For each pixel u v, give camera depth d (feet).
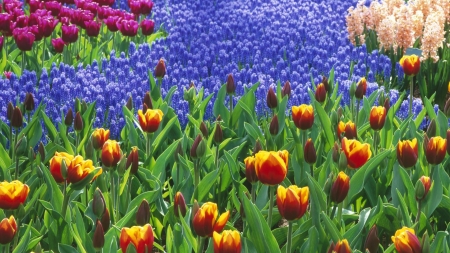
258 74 20.81
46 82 18.80
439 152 11.26
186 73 21.02
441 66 22.35
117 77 21.21
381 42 24.54
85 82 18.92
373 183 12.94
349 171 11.95
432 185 11.50
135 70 21.70
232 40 25.99
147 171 12.78
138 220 9.81
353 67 23.25
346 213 11.84
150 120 13.01
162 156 13.15
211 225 8.95
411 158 11.21
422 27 24.86
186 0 34.30
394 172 12.23
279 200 9.02
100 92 17.65
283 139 15.16
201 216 8.88
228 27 27.32
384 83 22.70
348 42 26.91
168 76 20.76
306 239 10.62
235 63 21.75
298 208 8.93
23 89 18.04
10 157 14.24
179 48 23.88
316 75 21.97
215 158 13.83
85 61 23.02
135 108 17.40
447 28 26.30
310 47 24.93
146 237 8.32
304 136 13.44
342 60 23.86
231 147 15.35
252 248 9.95
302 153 13.55
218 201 13.66
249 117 15.61
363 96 15.80
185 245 9.74
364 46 24.39
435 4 26.09
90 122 15.43
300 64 23.16
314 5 32.73
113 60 21.49
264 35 26.68
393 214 11.40
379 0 34.53
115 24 24.64
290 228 9.32
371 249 9.43
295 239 10.68
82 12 24.57
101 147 12.39
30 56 21.81
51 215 10.66
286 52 24.81
